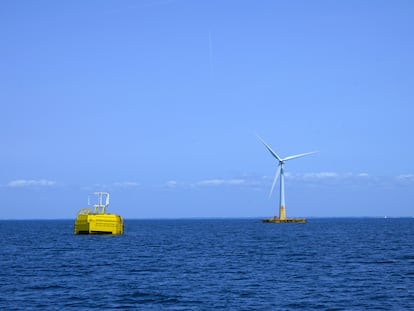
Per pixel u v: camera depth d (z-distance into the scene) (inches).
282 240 6422.2
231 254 4239.7
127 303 2091.5
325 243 5693.9
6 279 2706.7
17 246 5270.7
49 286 2477.9
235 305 2053.4
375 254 4121.6
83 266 3324.3
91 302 2107.5
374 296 2208.4
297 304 2066.9
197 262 3572.8
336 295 2237.9
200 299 2172.7
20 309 1972.2
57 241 6102.4
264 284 2539.4
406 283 2532.0
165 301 2132.1
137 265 3385.8
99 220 6530.5
